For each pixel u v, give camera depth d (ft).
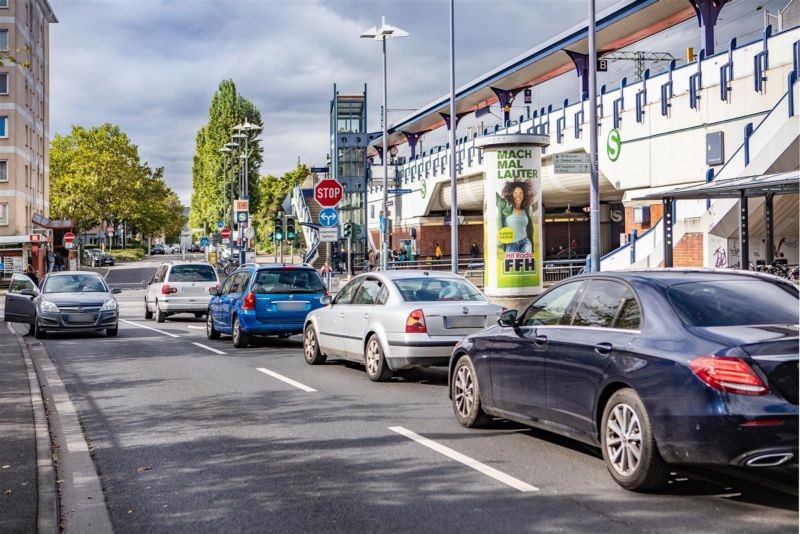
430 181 191.62
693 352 18.70
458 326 37.68
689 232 82.53
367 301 41.34
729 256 78.54
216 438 27.32
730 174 76.64
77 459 24.77
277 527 17.92
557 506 19.04
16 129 197.06
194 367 46.55
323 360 47.03
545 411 23.80
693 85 92.48
